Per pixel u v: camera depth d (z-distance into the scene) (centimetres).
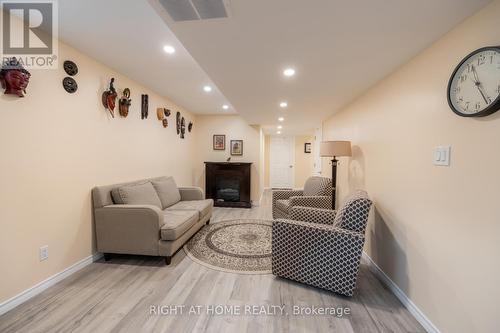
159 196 337
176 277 225
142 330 156
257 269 243
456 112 134
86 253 245
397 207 200
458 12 127
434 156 156
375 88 246
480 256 123
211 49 175
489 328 118
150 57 247
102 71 262
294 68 209
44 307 177
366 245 265
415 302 174
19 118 178
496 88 112
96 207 251
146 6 163
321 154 329
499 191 114
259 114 427
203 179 571
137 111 330
